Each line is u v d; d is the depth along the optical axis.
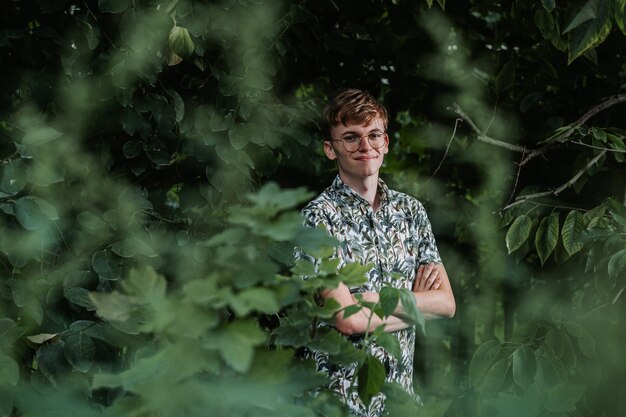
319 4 3.23
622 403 2.95
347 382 2.28
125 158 2.81
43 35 2.67
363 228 2.49
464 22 3.56
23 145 2.33
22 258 2.38
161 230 2.70
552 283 3.39
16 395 1.76
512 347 2.57
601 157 3.14
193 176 2.97
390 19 3.51
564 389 1.63
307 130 3.05
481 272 3.46
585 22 1.92
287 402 1.48
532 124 3.48
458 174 3.55
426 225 2.63
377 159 2.53
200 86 2.93
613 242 2.75
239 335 1.14
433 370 3.31
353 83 3.51
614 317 3.00
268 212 1.26
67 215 2.65
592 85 3.51
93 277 2.45
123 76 2.63
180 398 1.21
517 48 3.54
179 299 1.19
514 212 3.11
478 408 2.13
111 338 2.33
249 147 2.99
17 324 2.30
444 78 3.53
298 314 1.55
